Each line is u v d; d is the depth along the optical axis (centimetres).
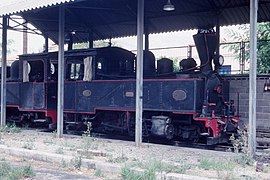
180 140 1311
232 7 1380
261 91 1330
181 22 1602
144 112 1334
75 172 769
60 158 858
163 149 1041
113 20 1745
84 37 1992
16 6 1319
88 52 1415
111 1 1502
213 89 1193
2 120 1511
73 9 1658
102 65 1428
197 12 1469
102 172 761
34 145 1063
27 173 722
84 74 1431
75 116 1500
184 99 1193
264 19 1408
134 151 999
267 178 675
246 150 867
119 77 1383
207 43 1197
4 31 1516
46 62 1559
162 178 677
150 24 1691
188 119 1234
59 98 1298
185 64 1248
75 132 1484
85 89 1448
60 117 1297
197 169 757
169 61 1312
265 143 1142
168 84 1240
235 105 1383
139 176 665
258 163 779
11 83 1728
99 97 1398
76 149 990
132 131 1345
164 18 1611
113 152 961
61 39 1289
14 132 1434
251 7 870
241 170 748
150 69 1351
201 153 975
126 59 1487
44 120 1602
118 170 755
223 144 1222
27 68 1634
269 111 1305
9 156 955
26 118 1719
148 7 1570
